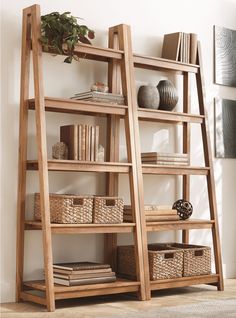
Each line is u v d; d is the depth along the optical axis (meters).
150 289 4.69
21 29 4.63
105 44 5.08
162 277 4.80
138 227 4.70
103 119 5.07
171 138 5.48
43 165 4.27
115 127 5.00
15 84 4.59
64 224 4.34
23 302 4.49
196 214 5.61
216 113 5.77
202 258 5.08
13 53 4.59
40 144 4.29
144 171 4.84
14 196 4.56
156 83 5.39
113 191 5.02
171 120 5.11
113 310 4.27
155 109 5.07
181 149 5.54
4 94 4.55
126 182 5.19
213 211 5.23
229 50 5.89
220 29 5.84
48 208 4.25
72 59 4.79
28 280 4.62
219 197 5.80
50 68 4.80
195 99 5.61
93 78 5.00
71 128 4.55
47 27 4.40
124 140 5.17
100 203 4.54
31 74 4.64
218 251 5.20
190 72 5.32
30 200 4.65
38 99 4.33
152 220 4.88
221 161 5.82
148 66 5.10
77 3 4.95
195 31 5.68
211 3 5.80
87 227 4.44
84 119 4.97
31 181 4.66
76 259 4.88
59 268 4.43
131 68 4.84
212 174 5.27
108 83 5.00
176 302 4.59
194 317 4.04
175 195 5.48
